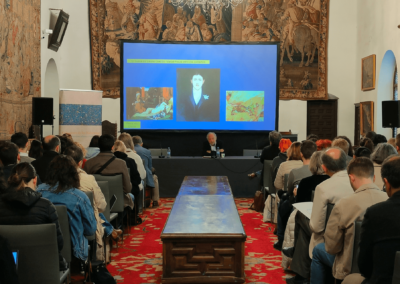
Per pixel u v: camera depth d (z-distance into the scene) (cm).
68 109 1183
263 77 1248
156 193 882
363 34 1449
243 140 1323
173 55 1248
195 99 1253
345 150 575
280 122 1542
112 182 559
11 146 420
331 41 1527
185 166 988
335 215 301
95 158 579
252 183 988
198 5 1505
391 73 1301
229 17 1506
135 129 1258
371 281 241
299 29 1511
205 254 396
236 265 395
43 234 278
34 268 278
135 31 1513
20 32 1035
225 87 1253
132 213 705
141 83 1253
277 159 682
